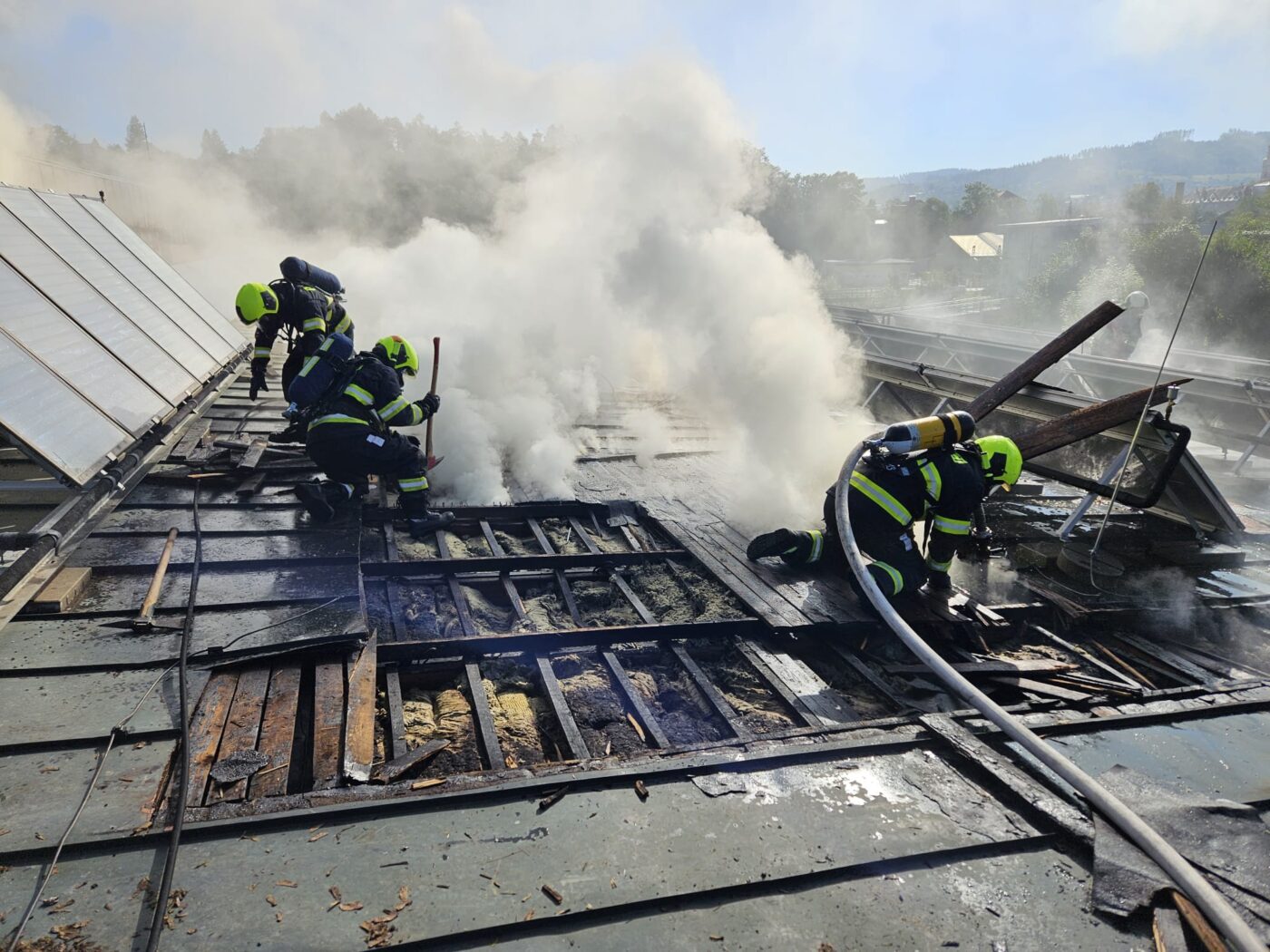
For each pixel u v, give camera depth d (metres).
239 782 2.48
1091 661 4.26
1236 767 3.14
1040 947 2.10
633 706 3.43
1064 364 9.83
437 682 3.64
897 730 3.20
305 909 2.02
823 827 2.54
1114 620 4.68
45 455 3.86
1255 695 3.75
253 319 5.36
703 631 4.11
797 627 4.08
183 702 2.74
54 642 3.21
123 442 4.68
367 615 4.08
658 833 2.45
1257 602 5.06
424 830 2.38
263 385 5.91
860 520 4.41
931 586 4.64
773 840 2.46
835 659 4.08
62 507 4.20
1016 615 4.64
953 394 7.93
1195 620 4.79
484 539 5.43
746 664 3.94
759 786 2.74
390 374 4.96
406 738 3.03
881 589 4.17
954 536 4.40
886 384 9.00
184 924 1.94
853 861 2.37
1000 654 4.29
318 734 2.80
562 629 4.18
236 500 5.07
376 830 2.36
